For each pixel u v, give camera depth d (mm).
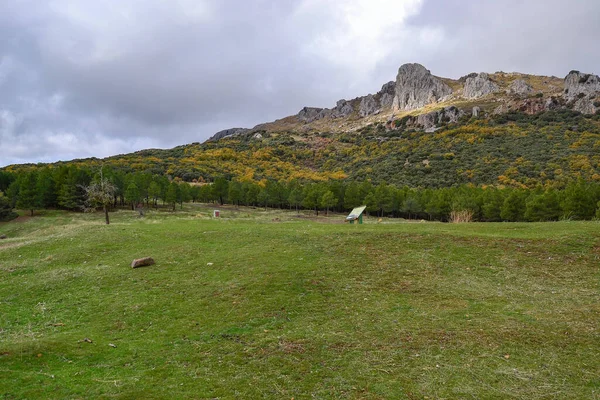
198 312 14617
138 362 10562
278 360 10445
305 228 30078
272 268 19188
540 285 16375
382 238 23734
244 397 8602
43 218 63969
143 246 26922
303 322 13242
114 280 19562
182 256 23484
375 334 11969
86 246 27219
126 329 13359
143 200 84125
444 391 8711
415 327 12367
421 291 16016
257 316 13906
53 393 8727
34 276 21312
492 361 10047
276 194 90625
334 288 16484
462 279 17375
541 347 10734
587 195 52875
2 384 9031
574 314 12969
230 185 94125
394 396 8539
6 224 58906
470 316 13156
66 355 10961
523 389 8727
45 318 15008
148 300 16312
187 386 9125
